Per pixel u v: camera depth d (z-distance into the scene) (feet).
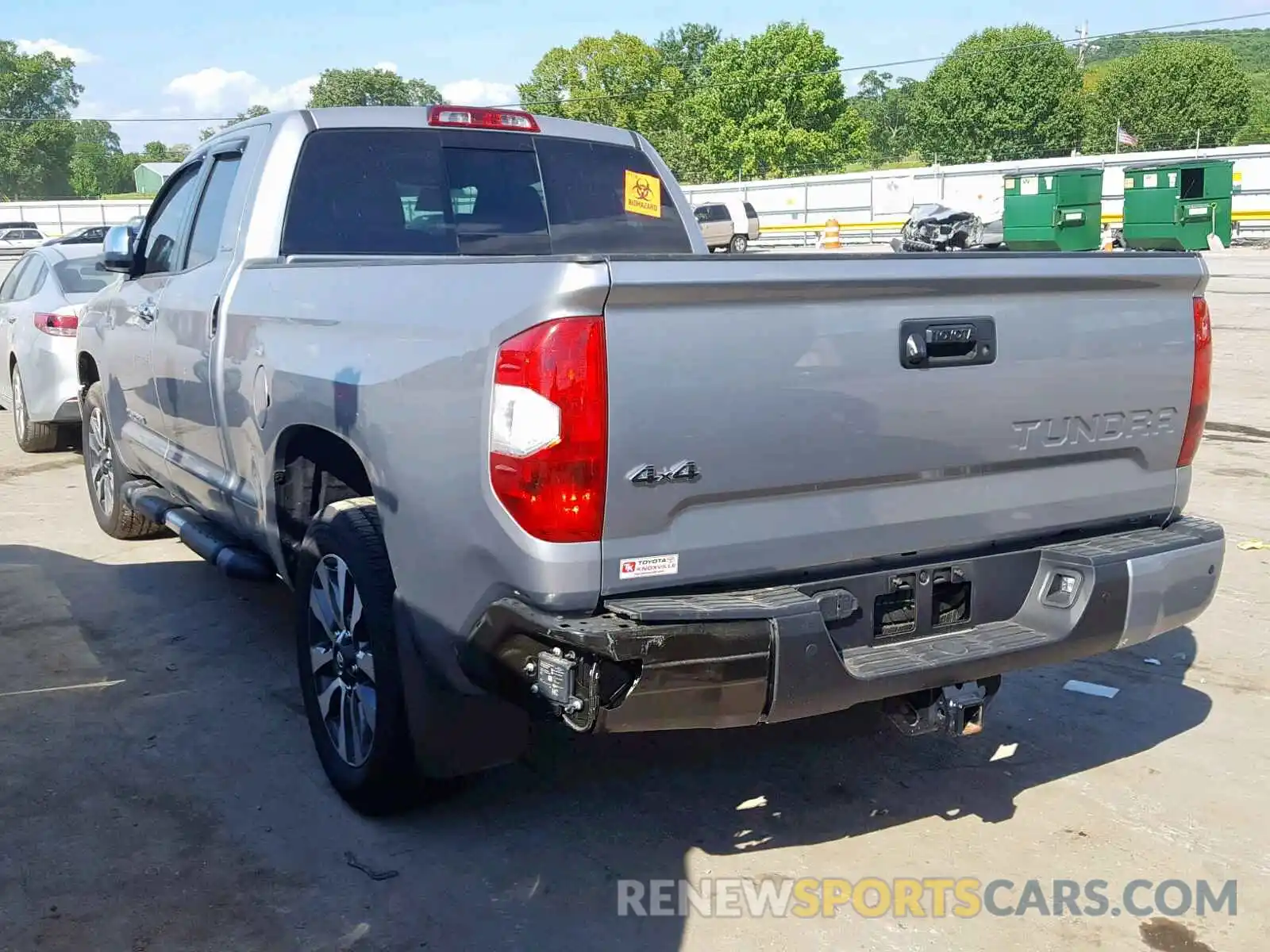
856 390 10.35
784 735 14.78
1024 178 98.84
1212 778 13.61
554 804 12.97
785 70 247.70
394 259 11.64
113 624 18.47
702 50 377.71
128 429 20.22
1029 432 11.46
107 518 22.80
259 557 15.17
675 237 17.85
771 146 248.32
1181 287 12.26
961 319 10.87
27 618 18.72
